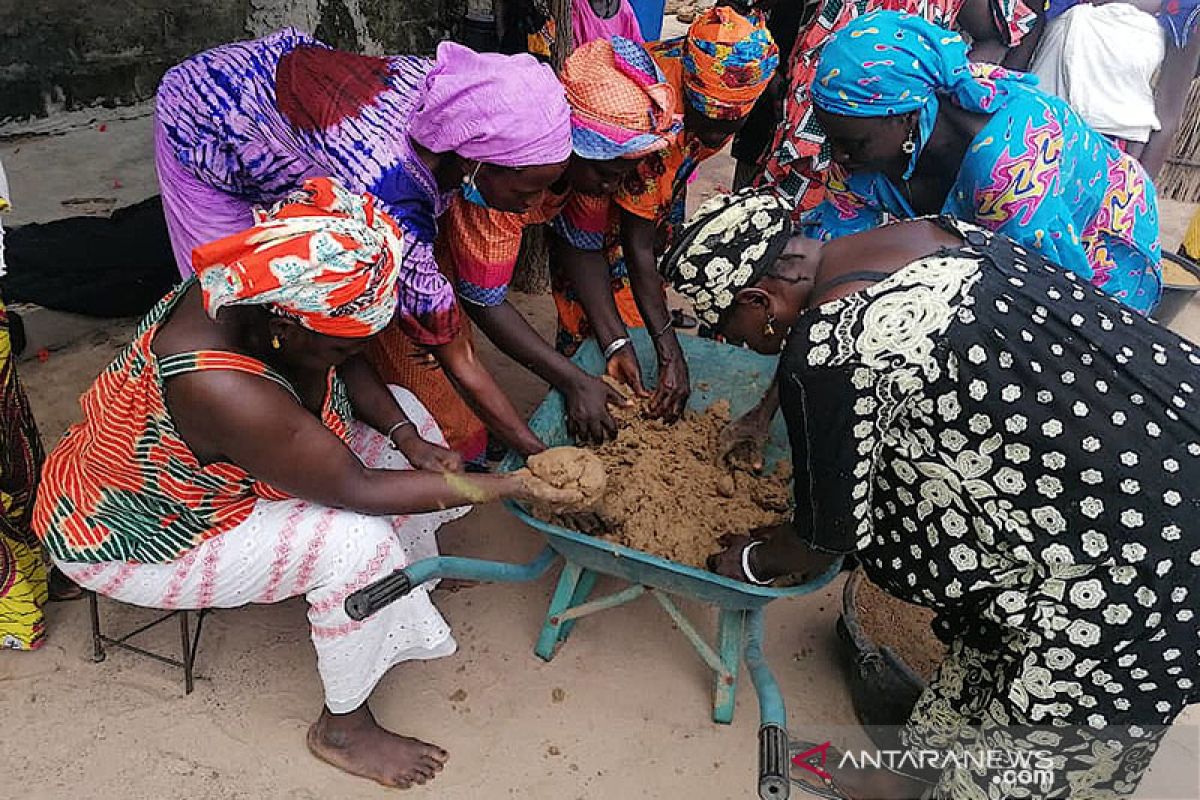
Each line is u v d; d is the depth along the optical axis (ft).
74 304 12.67
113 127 16.05
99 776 7.48
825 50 7.68
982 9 11.72
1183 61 15.99
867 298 5.47
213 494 6.67
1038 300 5.51
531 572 7.20
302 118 7.39
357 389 7.63
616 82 7.64
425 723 8.13
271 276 5.25
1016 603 5.99
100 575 7.15
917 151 7.78
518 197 7.36
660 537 7.59
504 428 7.77
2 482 8.07
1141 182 8.57
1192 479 5.46
